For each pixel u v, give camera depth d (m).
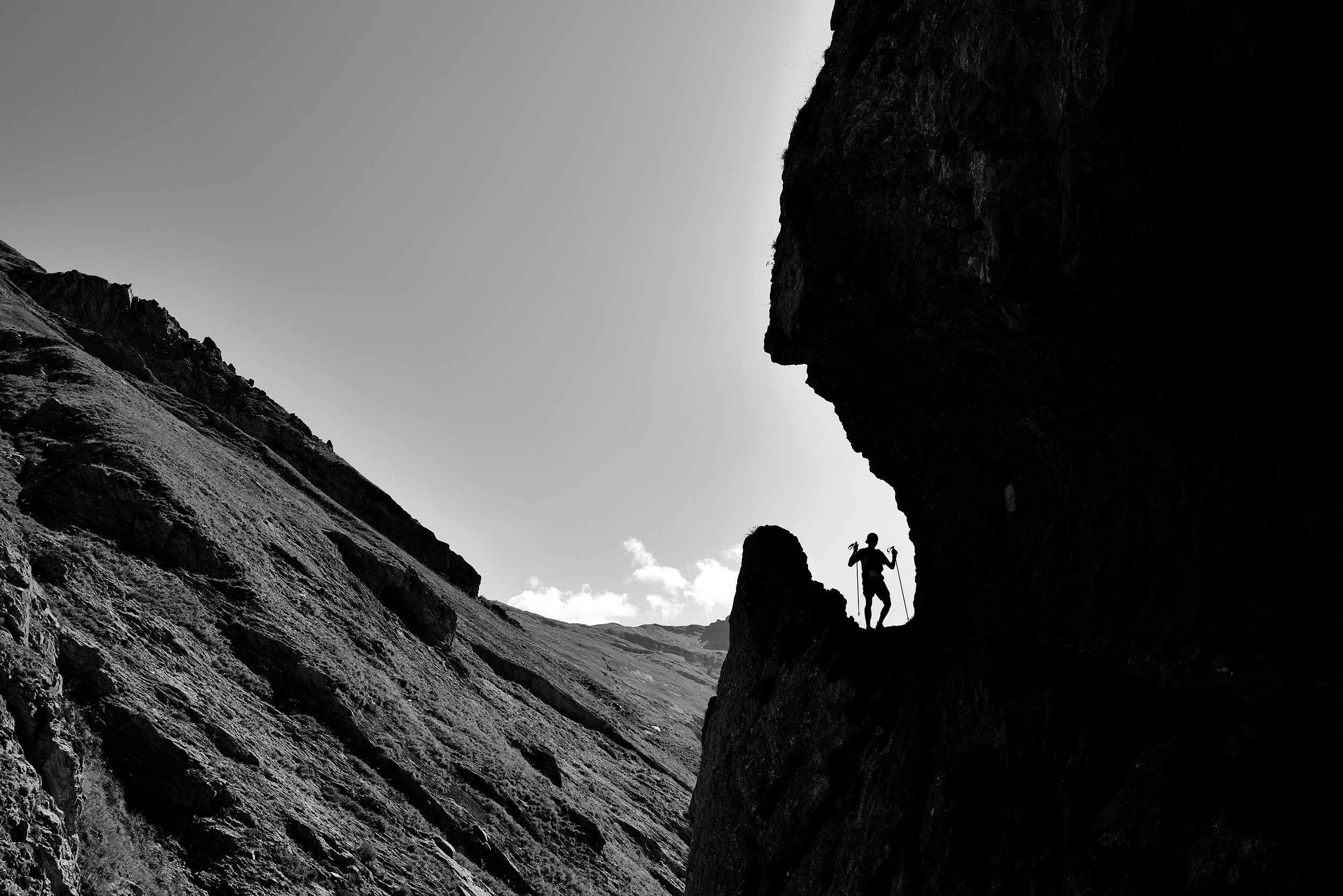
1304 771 6.95
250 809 28.64
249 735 33.91
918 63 10.45
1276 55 6.35
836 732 12.55
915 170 11.13
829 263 13.11
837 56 12.78
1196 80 6.98
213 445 74.38
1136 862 7.44
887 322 13.38
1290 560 8.70
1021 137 9.16
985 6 8.91
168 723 29.02
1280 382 8.89
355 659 48.66
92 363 68.88
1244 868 6.70
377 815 35.97
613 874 47.88
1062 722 9.37
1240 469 9.47
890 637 14.43
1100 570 11.45
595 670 135.62
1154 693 8.95
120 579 38.62
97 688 27.59
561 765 64.69
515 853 42.94
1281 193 7.39
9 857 15.15
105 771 25.50
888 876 10.30
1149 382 10.36
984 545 14.94
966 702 10.46
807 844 12.41
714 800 14.70
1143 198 8.19
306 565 57.59
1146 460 11.04
